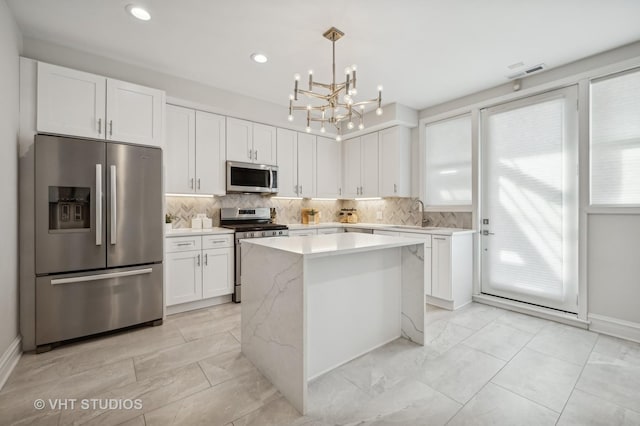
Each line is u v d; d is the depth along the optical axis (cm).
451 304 328
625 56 254
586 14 214
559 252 299
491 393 181
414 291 252
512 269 334
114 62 286
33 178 233
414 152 431
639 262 248
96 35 246
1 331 194
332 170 490
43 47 253
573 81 285
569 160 292
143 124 284
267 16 220
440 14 217
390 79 325
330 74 315
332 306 211
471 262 358
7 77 205
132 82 295
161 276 289
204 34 244
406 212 442
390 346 244
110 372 204
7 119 205
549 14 215
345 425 155
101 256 256
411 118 416
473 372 204
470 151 370
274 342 190
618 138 260
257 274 212
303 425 155
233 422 157
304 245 204
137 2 205
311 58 283
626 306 255
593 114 273
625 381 191
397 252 258
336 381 195
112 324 262
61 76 245
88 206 251
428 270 349
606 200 265
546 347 239
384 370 208
